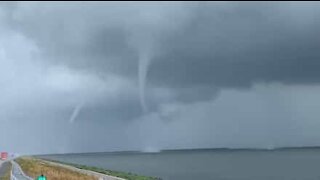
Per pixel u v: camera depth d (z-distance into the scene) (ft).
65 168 299.79
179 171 631.56
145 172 595.06
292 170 627.46
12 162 357.00
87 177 229.66
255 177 523.29
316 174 542.98
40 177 150.20
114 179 228.02
